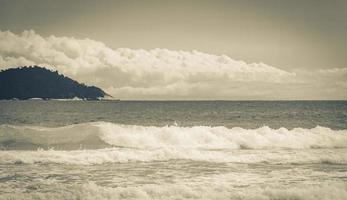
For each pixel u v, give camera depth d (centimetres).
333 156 1942
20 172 1588
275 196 1203
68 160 1823
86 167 1711
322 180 1456
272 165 1780
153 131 2592
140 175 1555
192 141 2450
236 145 2388
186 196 1204
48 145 2311
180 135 2469
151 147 2292
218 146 2358
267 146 2411
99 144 2336
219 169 1683
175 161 1870
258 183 1402
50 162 1795
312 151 2220
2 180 1441
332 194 1210
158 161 1867
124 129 2588
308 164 1808
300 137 2572
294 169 1681
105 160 1847
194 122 4525
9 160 1794
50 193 1214
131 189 1251
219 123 4388
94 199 1173
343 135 2683
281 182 1421
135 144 2353
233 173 1593
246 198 1178
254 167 1731
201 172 1614
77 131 2500
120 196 1204
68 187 1327
